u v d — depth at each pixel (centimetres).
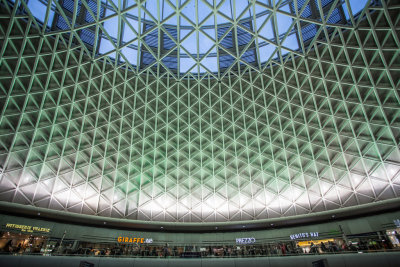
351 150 2428
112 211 2628
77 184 2498
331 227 2528
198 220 2781
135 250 2070
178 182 2805
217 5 1948
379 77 2077
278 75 2444
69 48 2041
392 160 2230
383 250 1709
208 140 2755
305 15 2186
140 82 2491
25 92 2059
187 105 2648
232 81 2559
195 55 2478
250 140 2755
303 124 2539
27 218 2334
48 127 2281
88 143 2519
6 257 1688
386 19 1845
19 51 1902
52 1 1792
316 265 1745
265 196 2761
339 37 2064
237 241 2664
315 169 2589
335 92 2323
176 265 1883
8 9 1712
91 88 2356
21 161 2217
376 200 2305
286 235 2662
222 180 2817
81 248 1942
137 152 2703
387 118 2173
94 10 2116
